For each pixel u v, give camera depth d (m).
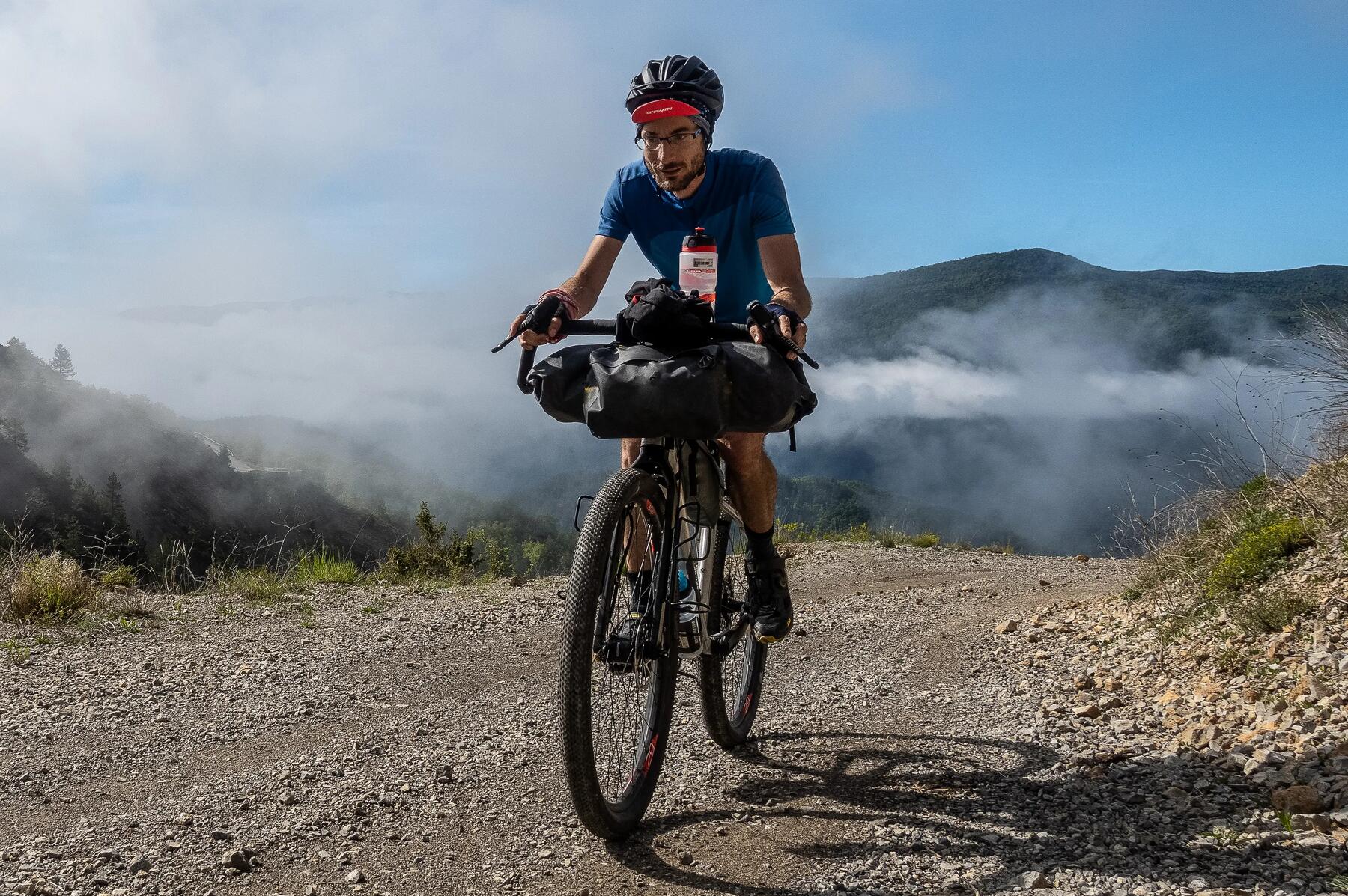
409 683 5.16
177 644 5.91
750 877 2.60
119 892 2.55
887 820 2.96
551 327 2.96
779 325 2.71
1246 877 2.34
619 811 2.80
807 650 6.13
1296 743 3.18
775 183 3.37
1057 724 3.92
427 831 2.98
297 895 2.55
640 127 3.24
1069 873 2.45
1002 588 8.90
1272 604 4.70
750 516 3.46
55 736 4.04
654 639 2.88
